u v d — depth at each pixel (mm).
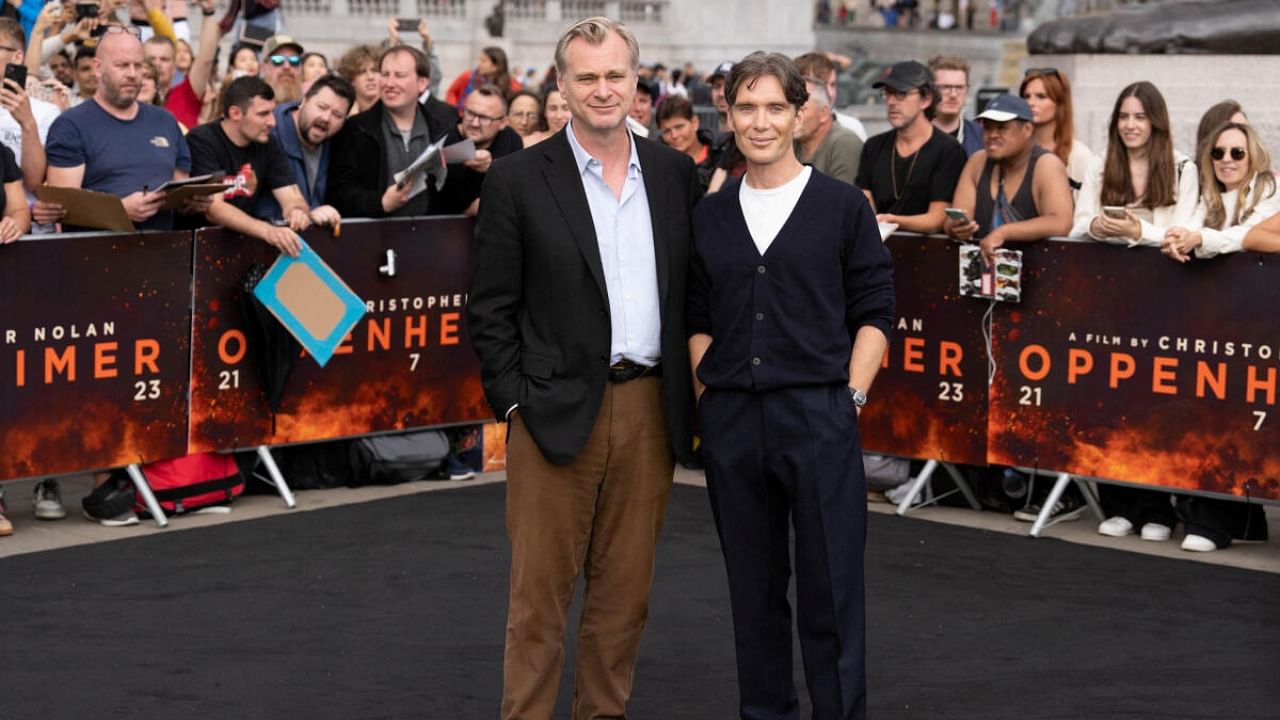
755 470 4242
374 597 5805
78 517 6988
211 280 7031
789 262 4176
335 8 29938
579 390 4199
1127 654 5246
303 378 7359
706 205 4285
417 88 7535
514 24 32719
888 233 7113
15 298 6512
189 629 5418
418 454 7629
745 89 4156
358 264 7445
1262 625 5559
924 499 7359
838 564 4199
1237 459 6477
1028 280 6848
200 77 9281
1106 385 6730
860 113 29047
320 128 7352
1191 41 10484
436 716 4680
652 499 4328
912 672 5074
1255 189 6598
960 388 7074
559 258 4176
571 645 5332
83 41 9328
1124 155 6895
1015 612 5691
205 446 7074
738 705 4797
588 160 4211
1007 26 39406
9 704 4711
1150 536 6738
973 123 8641
